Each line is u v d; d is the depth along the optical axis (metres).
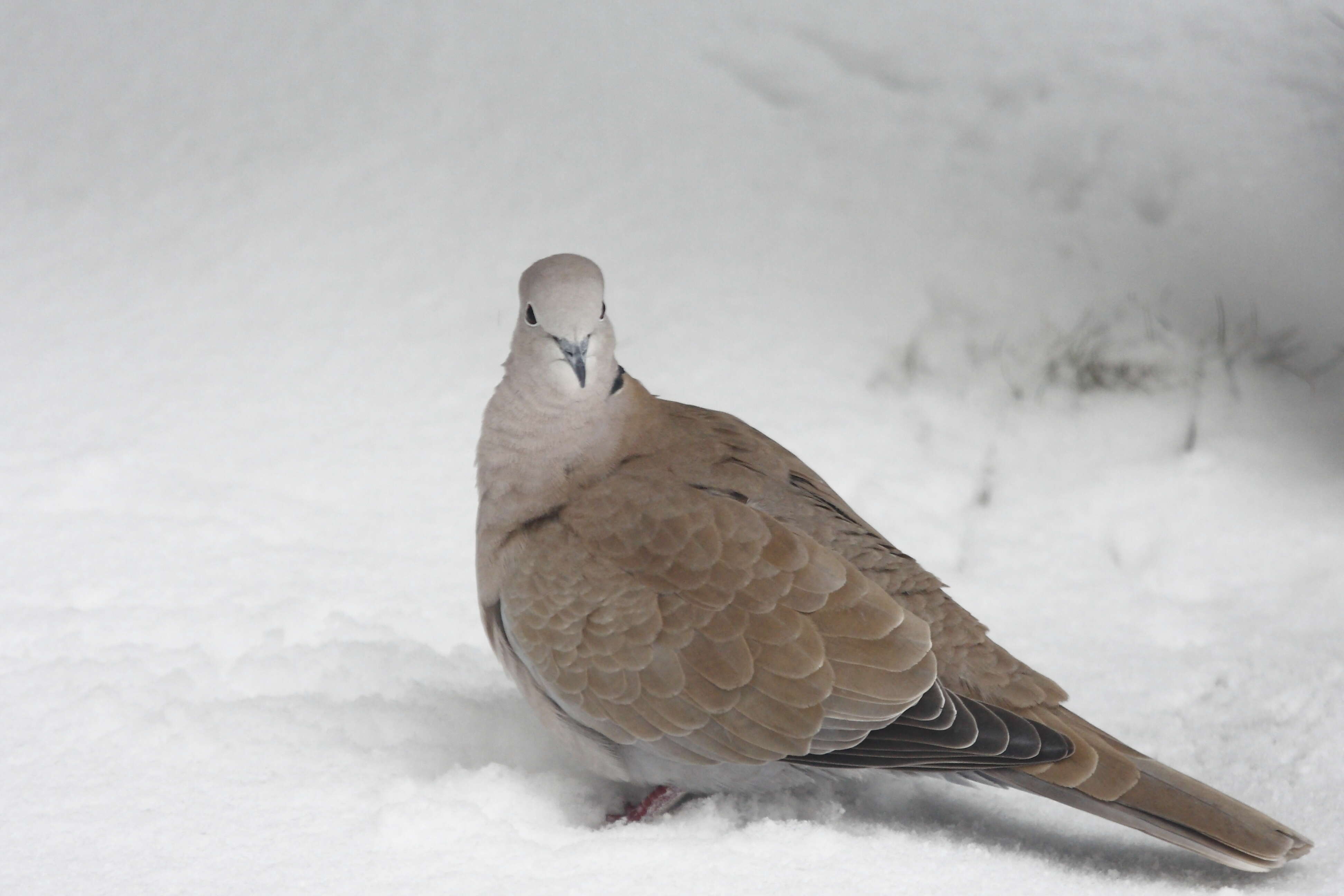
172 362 13.05
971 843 6.51
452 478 11.63
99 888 5.77
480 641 9.43
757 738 6.54
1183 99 16.59
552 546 6.97
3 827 6.27
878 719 6.41
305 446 11.95
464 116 16.19
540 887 5.85
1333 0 18.92
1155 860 6.55
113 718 7.45
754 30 17.58
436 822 6.27
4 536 10.34
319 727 7.62
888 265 14.47
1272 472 11.83
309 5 17.77
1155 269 14.41
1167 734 8.19
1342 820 6.87
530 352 7.09
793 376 12.93
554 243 14.58
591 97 16.44
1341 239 14.58
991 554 10.95
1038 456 12.22
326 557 10.38
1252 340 13.45
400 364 13.10
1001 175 15.69
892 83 17.05
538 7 17.62
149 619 9.17
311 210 15.09
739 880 5.95
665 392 12.66
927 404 12.81
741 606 6.57
